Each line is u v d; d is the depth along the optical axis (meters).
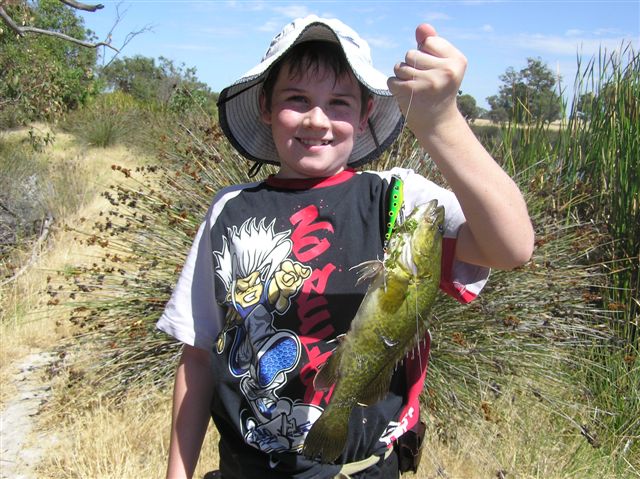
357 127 1.74
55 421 4.34
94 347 4.98
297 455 1.54
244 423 1.58
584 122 5.62
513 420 3.95
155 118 12.66
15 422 4.38
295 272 1.60
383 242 1.60
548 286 4.21
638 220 4.77
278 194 1.71
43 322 5.89
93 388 4.56
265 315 1.60
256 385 1.57
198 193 4.65
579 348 4.58
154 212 4.81
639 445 4.02
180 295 1.81
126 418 4.21
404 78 1.25
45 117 13.36
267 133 1.99
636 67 5.16
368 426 1.55
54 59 13.66
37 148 12.86
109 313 4.82
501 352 4.07
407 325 1.35
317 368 1.54
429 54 1.24
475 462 3.71
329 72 1.66
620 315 4.75
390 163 4.27
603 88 5.44
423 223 1.35
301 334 1.57
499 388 4.03
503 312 4.05
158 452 3.92
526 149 5.79
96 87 21.78
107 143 15.93
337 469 1.55
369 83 1.63
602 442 3.98
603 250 4.98
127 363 4.48
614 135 5.15
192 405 1.78
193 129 5.33
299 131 1.67
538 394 3.97
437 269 1.37
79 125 16.88
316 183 1.70
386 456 1.60
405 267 1.33
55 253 7.76
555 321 4.28
